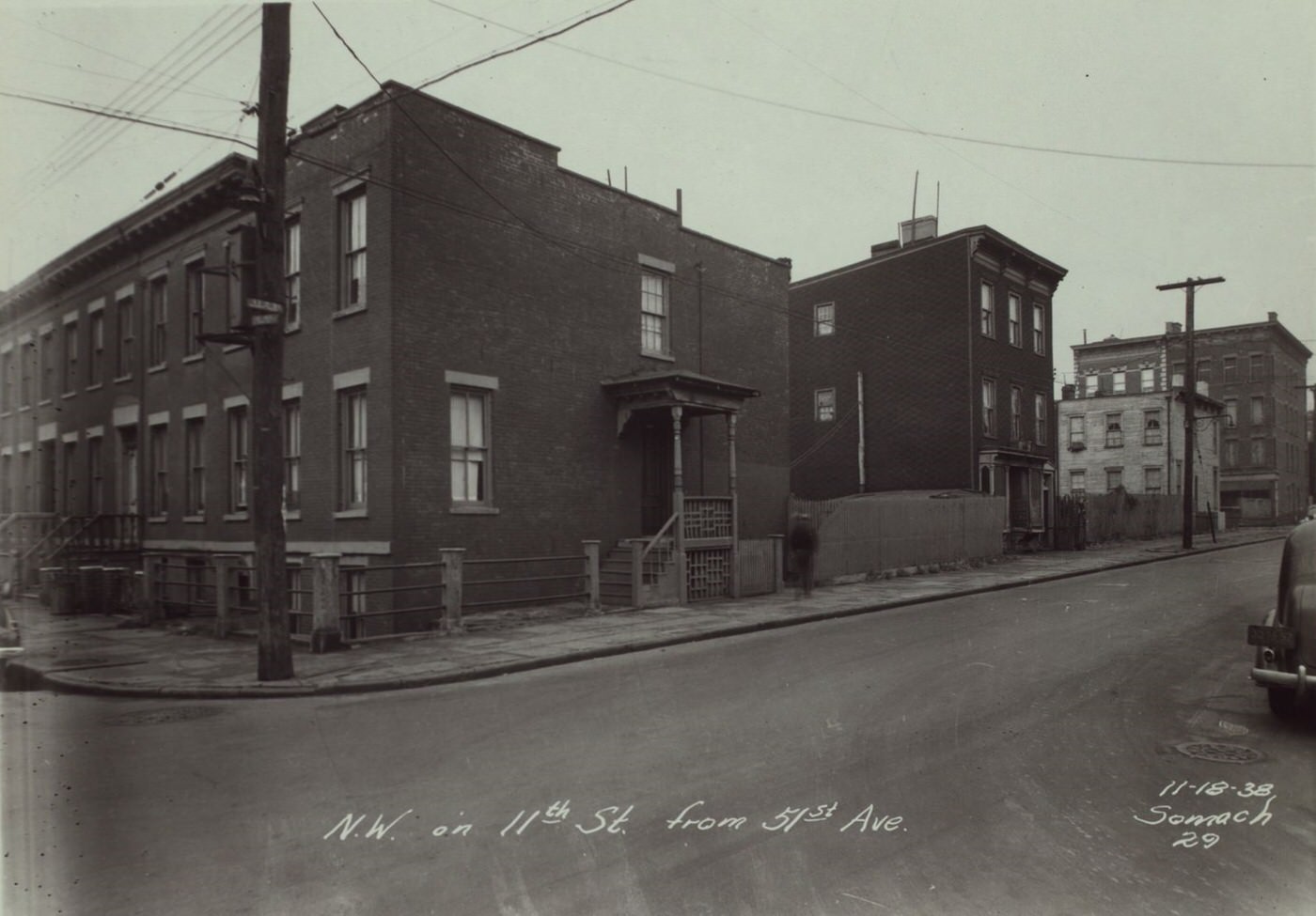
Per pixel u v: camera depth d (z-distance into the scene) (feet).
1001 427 104.47
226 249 60.80
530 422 55.47
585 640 42.06
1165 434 148.97
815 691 29.94
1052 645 39.22
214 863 15.74
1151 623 46.32
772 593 64.08
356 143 50.55
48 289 73.82
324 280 52.75
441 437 50.21
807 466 112.78
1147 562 91.86
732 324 73.15
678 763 21.66
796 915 13.52
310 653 39.86
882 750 22.63
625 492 61.87
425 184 50.01
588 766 21.50
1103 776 20.40
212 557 58.95
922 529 82.17
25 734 26.11
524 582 54.24
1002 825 17.33
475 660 36.81
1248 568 81.97
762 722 25.81
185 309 65.00
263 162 35.17
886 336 106.42
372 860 15.83
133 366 70.59
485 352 52.90
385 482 47.91
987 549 91.50
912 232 110.01
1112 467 153.99
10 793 19.80
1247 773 20.58
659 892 14.38
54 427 72.02
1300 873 15.11
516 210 55.31
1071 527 110.83
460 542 50.80
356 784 20.34
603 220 61.36
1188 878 14.87
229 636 46.32
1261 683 24.89
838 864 15.46
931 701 28.22
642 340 64.90
